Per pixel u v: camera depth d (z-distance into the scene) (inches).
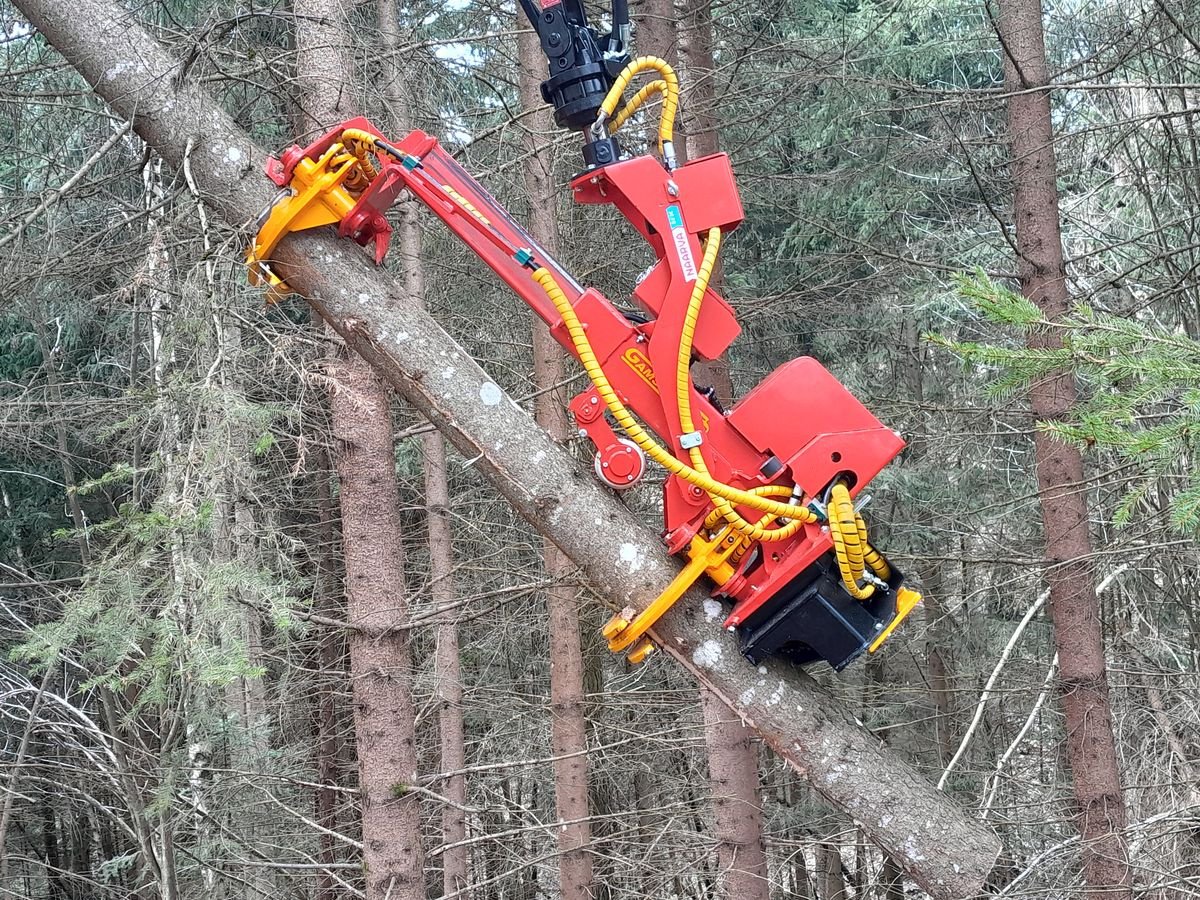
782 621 117.0
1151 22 236.5
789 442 118.6
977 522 388.8
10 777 264.2
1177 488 249.9
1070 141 334.3
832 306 365.1
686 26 302.4
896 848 122.6
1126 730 322.0
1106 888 237.6
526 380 337.4
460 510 423.5
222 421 139.8
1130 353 111.3
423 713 379.6
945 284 345.1
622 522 127.2
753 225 458.0
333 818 378.6
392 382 133.9
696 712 422.9
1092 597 243.4
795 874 536.1
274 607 134.1
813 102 386.9
